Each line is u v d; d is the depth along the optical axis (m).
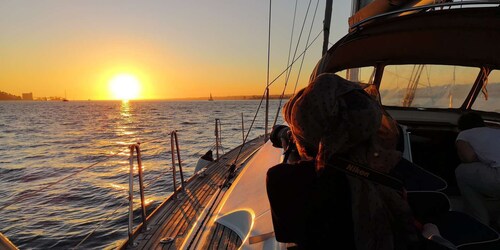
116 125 50.94
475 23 2.86
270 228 2.79
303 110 1.32
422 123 4.44
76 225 9.50
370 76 4.43
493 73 4.05
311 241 1.37
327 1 4.66
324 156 1.28
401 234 1.32
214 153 20.77
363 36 2.99
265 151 4.88
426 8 2.56
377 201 1.27
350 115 1.25
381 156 1.29
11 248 1.11
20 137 35.03
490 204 3.08
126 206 10.92
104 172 16.38
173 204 5.29
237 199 3.87
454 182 3.65
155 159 19.41
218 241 3.42
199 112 94.81
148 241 4.04
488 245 1.75
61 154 23.16
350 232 1.33
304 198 1.36
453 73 4.25
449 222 1.88
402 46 3.69
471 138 2.97
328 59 3.01
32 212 10.63
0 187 14.22
